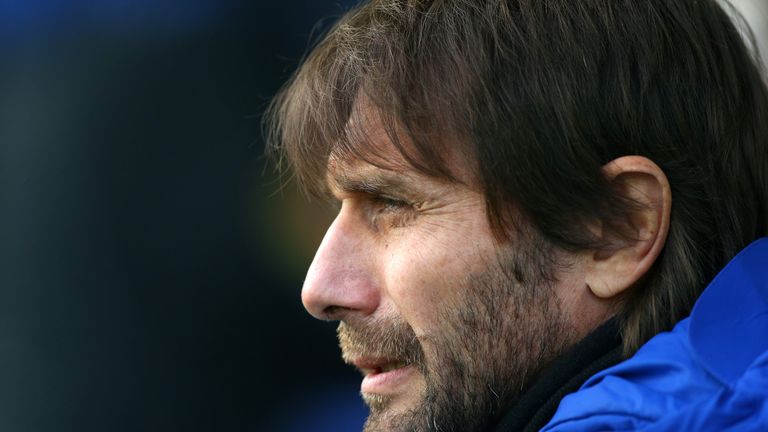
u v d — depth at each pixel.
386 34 5.49
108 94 11.04
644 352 4.66
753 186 5.62
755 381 4.18
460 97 5.22
